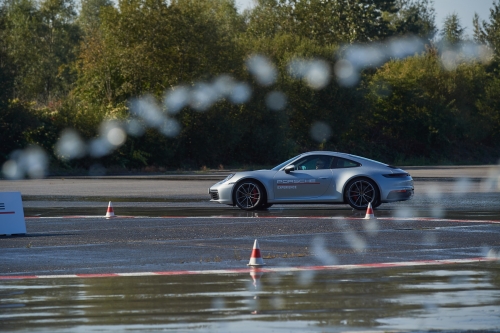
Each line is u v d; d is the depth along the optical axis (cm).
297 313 1162
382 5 16950
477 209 3291
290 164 3269
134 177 7269
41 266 1734
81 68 10475
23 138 8956
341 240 2186
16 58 9238
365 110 12719
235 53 10819
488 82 14862
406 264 1712
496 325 1076
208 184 5706
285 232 2402
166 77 10338
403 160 13338
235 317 1138
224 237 2284
